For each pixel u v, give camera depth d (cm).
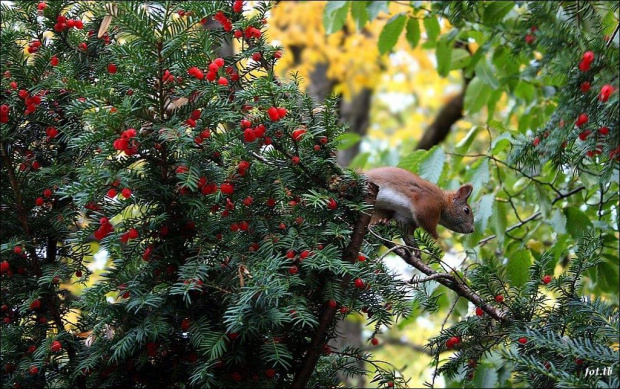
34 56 450
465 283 490
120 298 421
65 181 429
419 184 651
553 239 790
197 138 386
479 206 709
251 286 365
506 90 905
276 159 432
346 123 453
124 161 385
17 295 437
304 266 403
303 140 413
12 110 433
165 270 406
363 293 438
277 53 433
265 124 404
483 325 467
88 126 423
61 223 445
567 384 360
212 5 409
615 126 384
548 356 412
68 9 471
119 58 399
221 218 416
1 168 447
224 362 408
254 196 422
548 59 407
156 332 382
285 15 1359
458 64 967
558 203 764
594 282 696
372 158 1132
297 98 426
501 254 804
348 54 1382
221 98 407
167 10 392
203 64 401
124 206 399
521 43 468
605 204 707
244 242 411
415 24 870
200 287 381
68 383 422
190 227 405
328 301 413
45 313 446
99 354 399
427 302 472
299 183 438
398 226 569
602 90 364
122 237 380
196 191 397
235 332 376
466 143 798
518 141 642
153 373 428
